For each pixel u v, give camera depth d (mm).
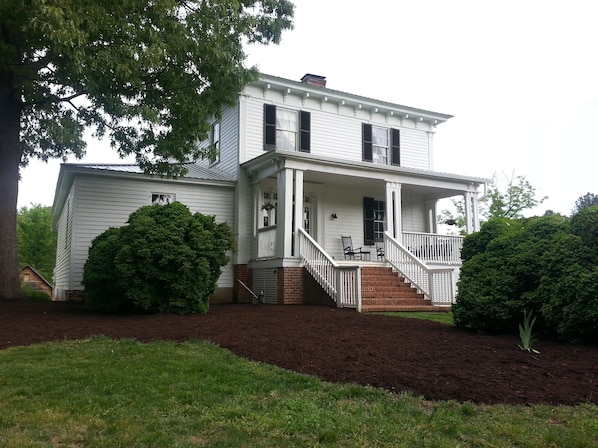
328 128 17047
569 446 3104
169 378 4582
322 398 4066
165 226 9852
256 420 3441
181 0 10672
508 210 32812
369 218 17672
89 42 9188
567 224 7531
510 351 5969
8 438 3010
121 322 8273
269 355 5695
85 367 4965
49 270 42156
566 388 4395
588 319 6172
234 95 12430
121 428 3227
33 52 10062
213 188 15398
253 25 12039
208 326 7793
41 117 11781
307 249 13203
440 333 7336
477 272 7984
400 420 3516
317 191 16625
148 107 10344
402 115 18406
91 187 13688
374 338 6738
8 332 6914
